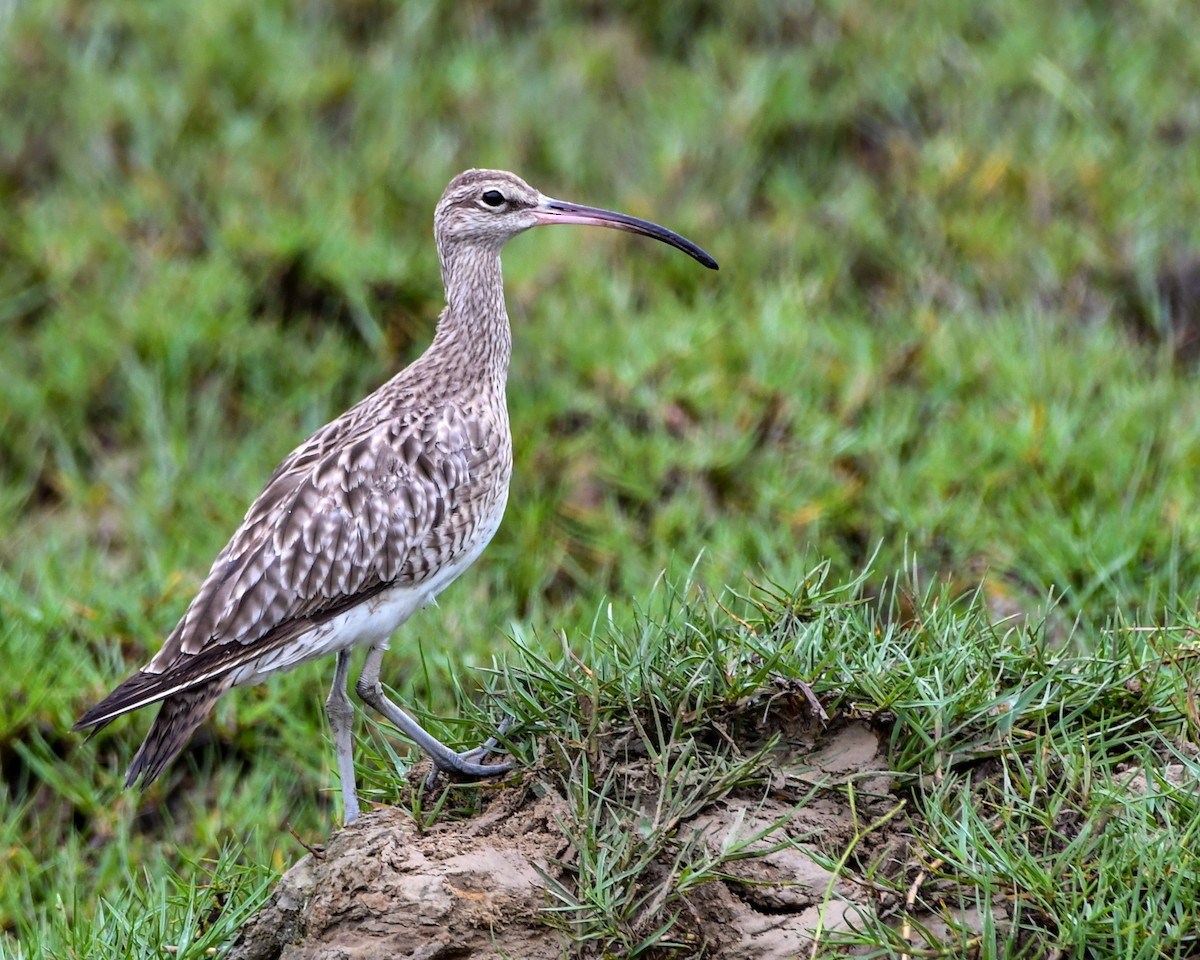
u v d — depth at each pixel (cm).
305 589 894
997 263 1477
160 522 1309
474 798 838
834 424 1311
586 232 1556
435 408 964
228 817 1049
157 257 1524
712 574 1143
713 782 794
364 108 1705
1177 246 1480
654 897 761
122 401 1430
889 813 770
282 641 890
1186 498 1187
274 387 1441
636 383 1362
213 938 845
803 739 825
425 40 1808
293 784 1101
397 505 920
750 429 1317
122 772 1108
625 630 881
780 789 805
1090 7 1775
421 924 754
